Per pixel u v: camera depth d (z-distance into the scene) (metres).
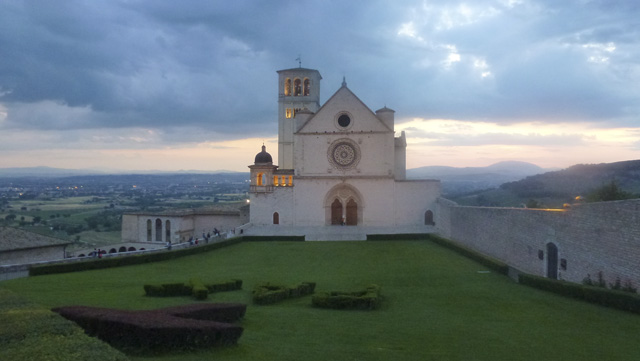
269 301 31.34
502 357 20.19
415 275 43.53
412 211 81.62
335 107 82.44
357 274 44.31
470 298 33.59
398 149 88.50
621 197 60.75
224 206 97.12
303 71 98.25
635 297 28.34
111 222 177.00
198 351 18.56
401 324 25.81
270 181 83.31
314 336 22.56
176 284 32.91
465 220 63.16
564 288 33.84
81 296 31.70
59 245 57.50
